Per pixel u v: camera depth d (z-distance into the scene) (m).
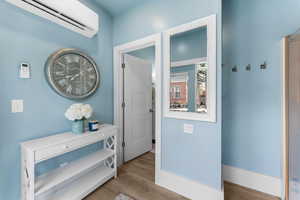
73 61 1.70
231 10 1.81
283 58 1.44
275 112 1.57
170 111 1.73
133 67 2.62
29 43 1.36
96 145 2.02
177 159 1.69
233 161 1.83
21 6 1.27
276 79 1.55
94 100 2.03
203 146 1.50
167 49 1.73
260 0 1.63
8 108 1.24
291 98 1.32
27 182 1.19
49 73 1.47
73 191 1.51
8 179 1.25
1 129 1.21
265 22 1.60
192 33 1.61
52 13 1.39
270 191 1.60
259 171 1.67
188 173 1.61
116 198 1.57
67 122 1.69
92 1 1.93
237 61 1.78
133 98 2.64
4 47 1.21
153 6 1.84
